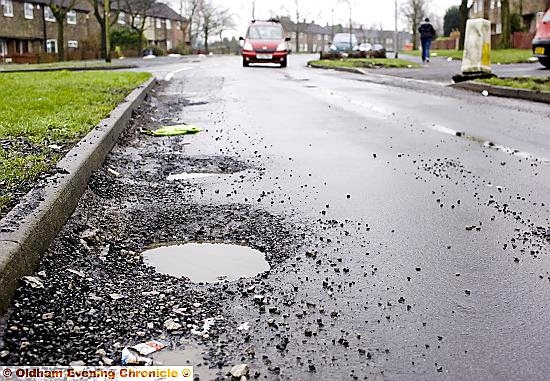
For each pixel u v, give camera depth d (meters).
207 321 2.73
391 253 3.63
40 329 2.57
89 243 3.66
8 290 2.71
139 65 30.62
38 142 5.60
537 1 54.16
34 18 54.25
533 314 2.84
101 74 16.81
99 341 2.52
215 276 3.25
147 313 2.79
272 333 2.63
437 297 3.02
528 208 4.57
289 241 3.81
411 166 6.01
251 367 2.36
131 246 3.69
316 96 13.16
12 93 10.31
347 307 2.89
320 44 113.94
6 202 3.58
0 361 2.33
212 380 2.28
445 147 7.05
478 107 11.20
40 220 3.27
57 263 3.27
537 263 3.47
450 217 4.35
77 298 2.88
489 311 2.87
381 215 4.39
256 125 8.68
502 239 3.88
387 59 32.91
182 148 6.87
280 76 20.31
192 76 19.84
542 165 6.07
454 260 3.52
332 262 3.47
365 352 2.49
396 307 2.90
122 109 8.22
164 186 5.14
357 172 5.74
